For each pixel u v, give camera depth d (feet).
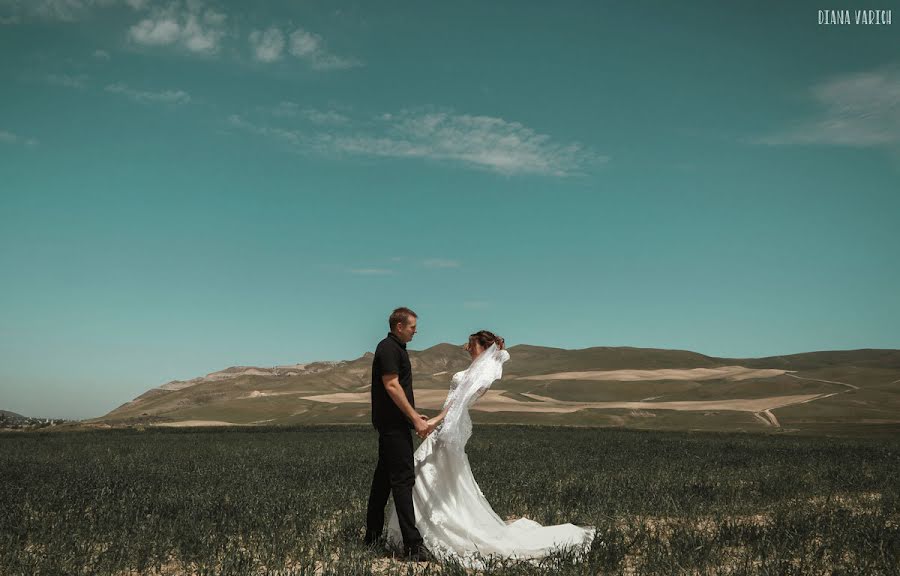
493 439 86.28
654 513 32.37
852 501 36.42
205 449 71.56
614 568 22.57
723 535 26.05
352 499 35.53
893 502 34.99
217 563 22.74
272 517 29.53
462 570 22.02
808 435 103.96
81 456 63.10
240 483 40.65
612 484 40.09
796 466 51.62
